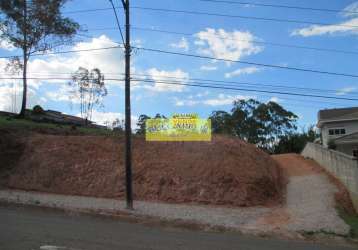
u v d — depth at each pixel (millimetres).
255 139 65562
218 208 19672
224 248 11375
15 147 26312
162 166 23781
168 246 11164
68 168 24328
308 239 14062
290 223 16344
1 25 32688
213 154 24734
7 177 23891
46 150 25953
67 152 25672
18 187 23062
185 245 11469
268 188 22906
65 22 33656
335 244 13508
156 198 21562
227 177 22094
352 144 42344
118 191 22297
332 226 15812
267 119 66000
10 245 10164
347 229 15406
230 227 15320
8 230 12094
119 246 10719
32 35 33469
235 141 29344
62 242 10773
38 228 12703
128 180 18625
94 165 24484
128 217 16516
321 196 22828
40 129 30109
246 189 21500
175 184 22203
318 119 52219
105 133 31766
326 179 28516
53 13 33125
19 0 32438
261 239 13672
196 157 24484
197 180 22219
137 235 12656
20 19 32781
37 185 23203
